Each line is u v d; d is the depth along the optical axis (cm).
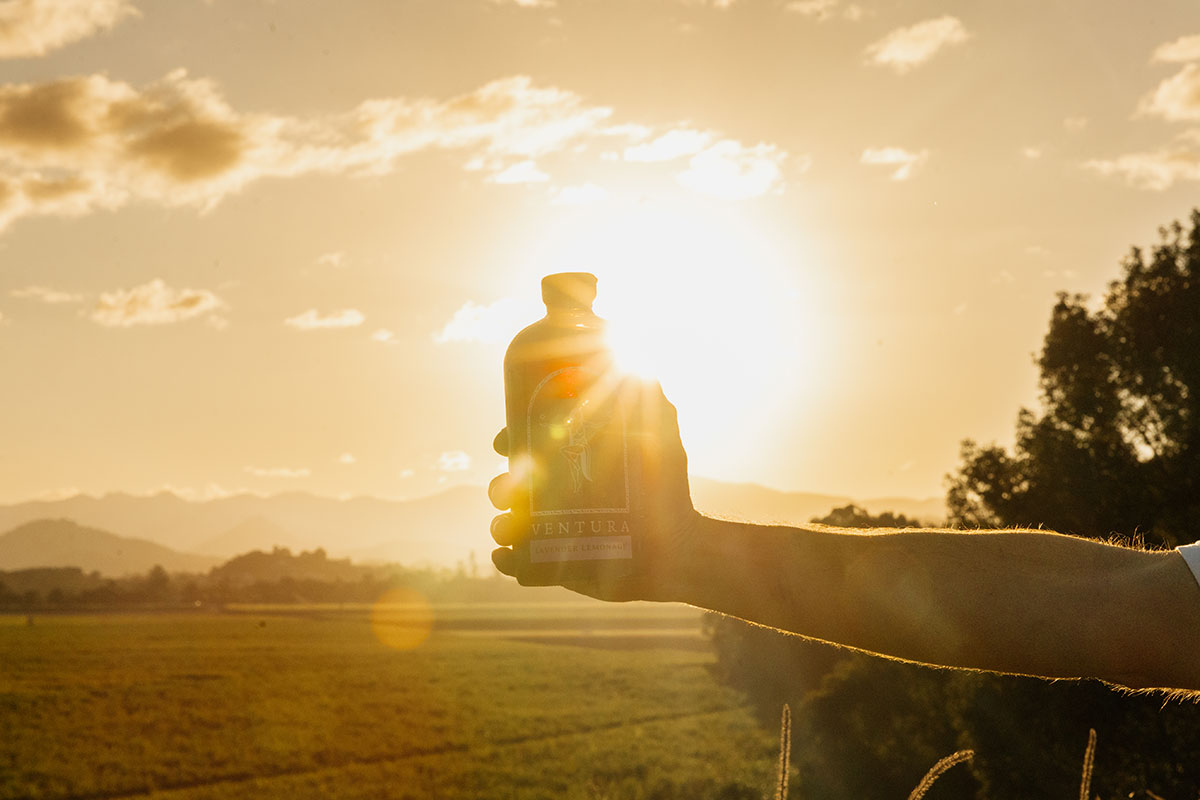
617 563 141
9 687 6706
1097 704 1695
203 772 4125
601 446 144
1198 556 126
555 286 154
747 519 157
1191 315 2094
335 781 3909
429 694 6356
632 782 3569
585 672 7556
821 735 2844
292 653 9388
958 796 2322
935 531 144
